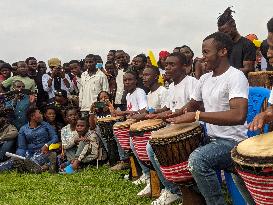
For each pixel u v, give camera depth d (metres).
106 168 7.34
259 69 6.73
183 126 3.94
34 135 8.23
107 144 7.21
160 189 5.10
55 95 9.27
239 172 2.83
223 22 5.42
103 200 5.30
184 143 3.75
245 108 3.46
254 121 2.93
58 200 5.50
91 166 7.62
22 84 8.88
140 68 7.35
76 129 7.82
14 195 5.97
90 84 8.68
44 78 9.67
